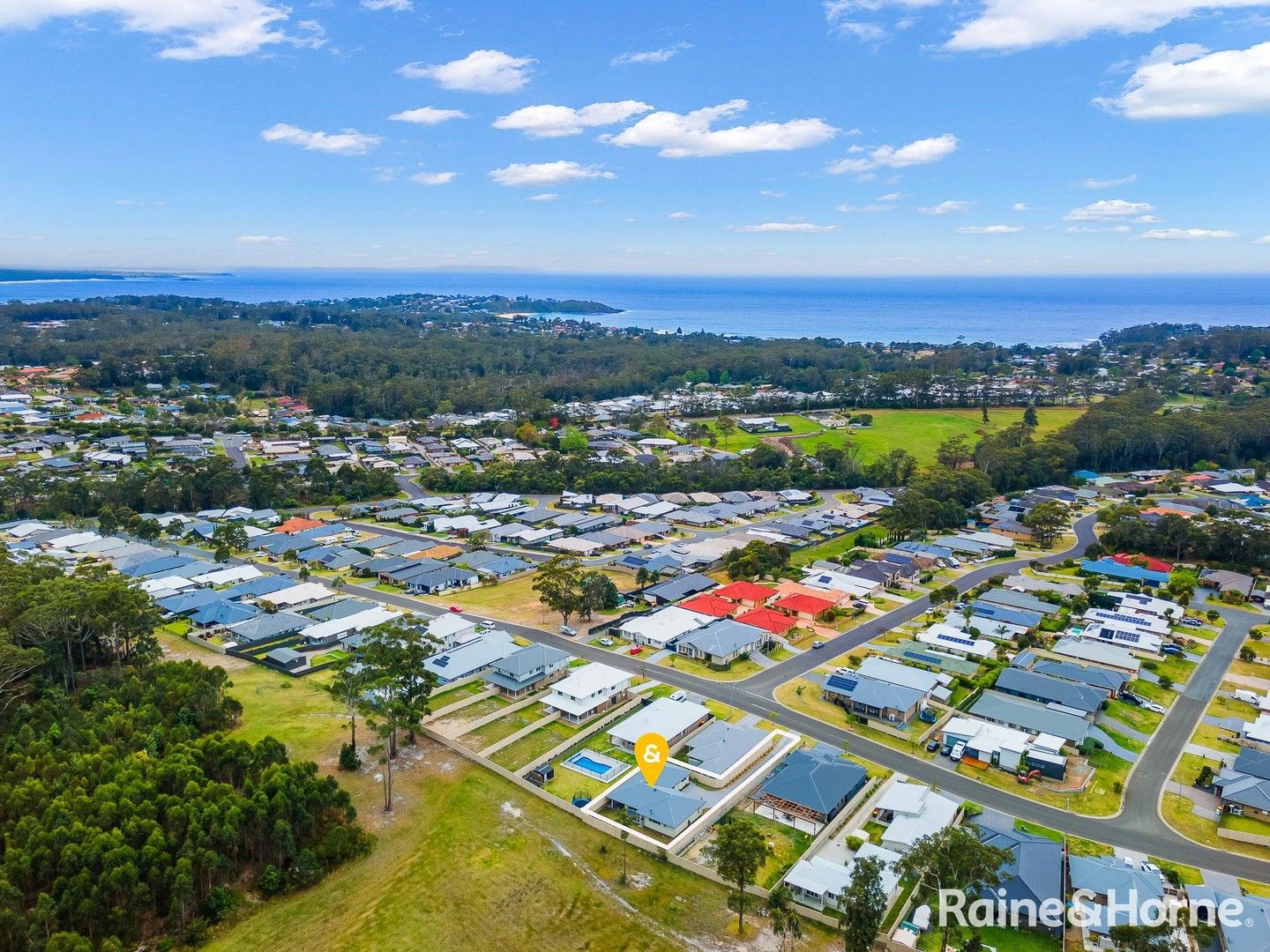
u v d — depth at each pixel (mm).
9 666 70750
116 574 114188
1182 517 134250
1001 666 89750
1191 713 81250
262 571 128250
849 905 48000
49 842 52281
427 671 77125
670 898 54719
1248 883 56250
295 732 75312
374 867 57312
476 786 67000
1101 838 61250
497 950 49969
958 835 50594
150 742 65812
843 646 97375
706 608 106438
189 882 50750
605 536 146000
